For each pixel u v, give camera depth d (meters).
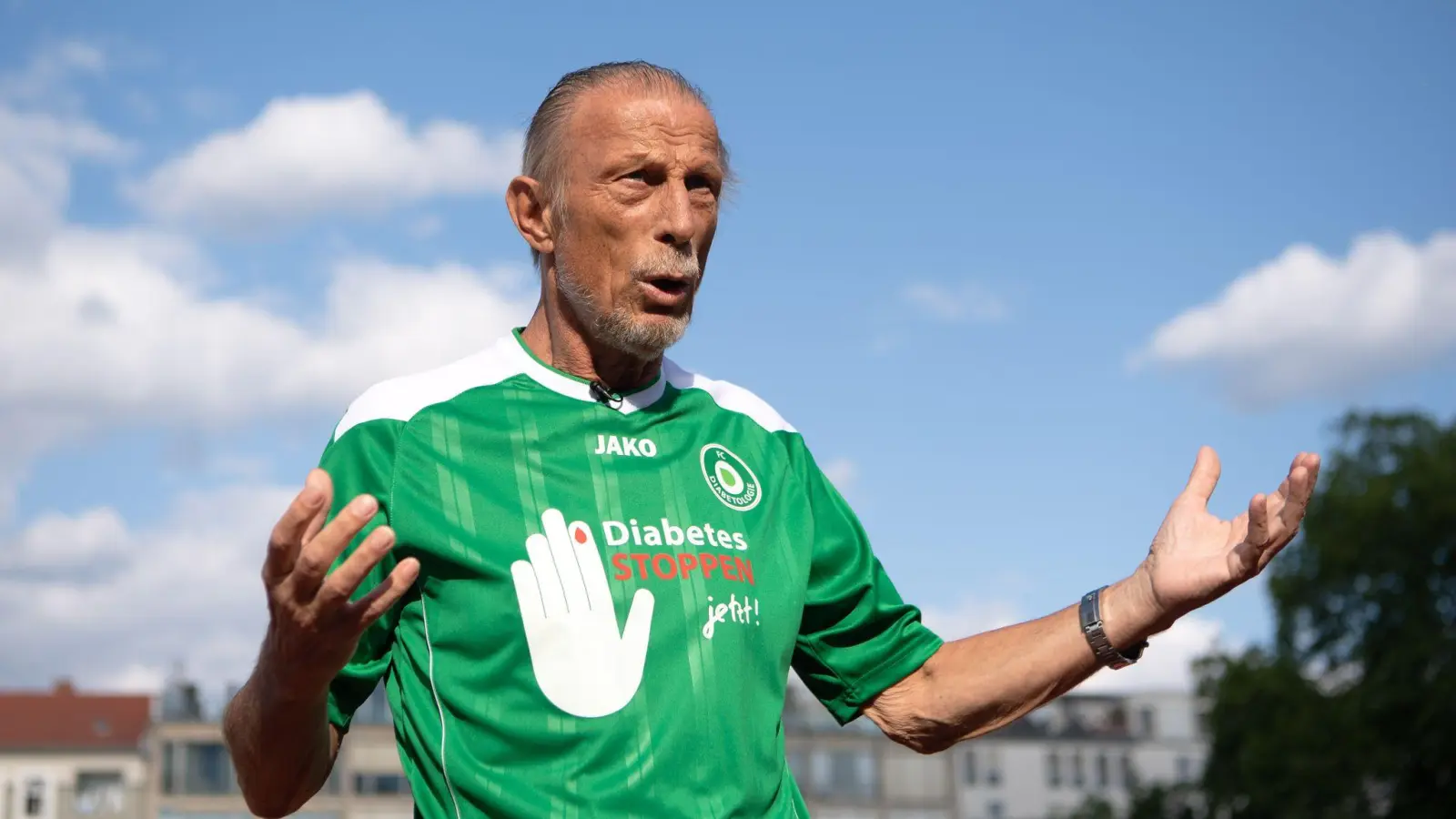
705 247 3.15
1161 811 43.84
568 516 2.92
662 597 2.89
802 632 3.27
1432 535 38.44
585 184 3.05
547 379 3.09
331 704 2.87
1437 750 37.31
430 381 3.05
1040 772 76.12
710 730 2.84
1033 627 3.16
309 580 2.41
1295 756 38.66
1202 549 2.98
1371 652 39.44
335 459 2.95
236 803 56.03
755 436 3.27
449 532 2.87
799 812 3.02
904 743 3.25
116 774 69.38
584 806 2.74
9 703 71.56
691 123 3.08
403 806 53.81
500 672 2.80
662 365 3.29
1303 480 2.83
